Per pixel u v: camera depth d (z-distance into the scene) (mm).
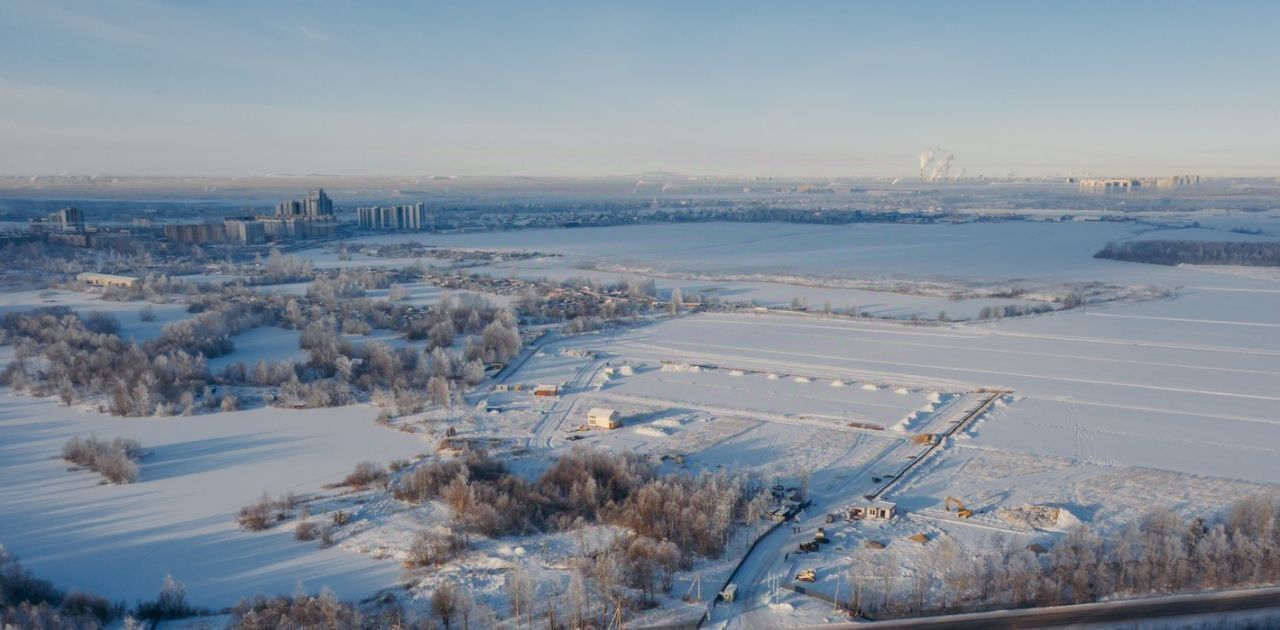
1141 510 103250
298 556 95750
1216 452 125375
